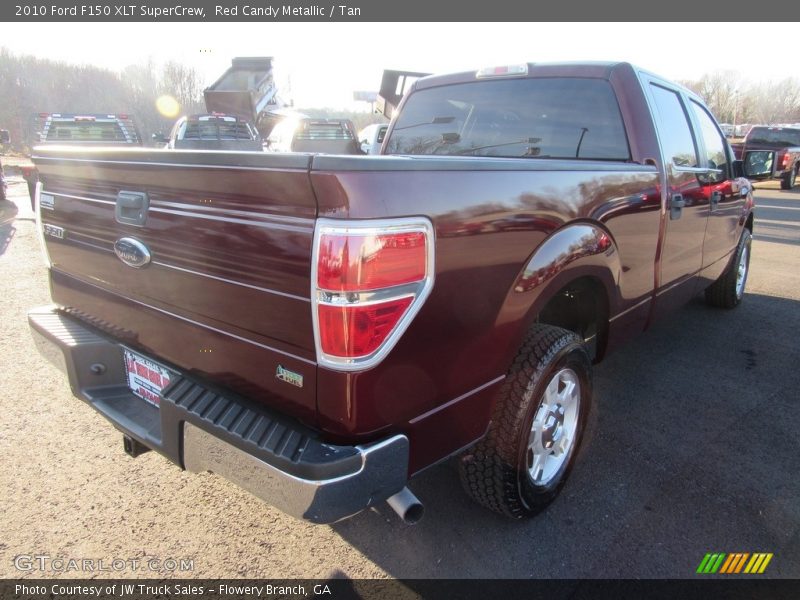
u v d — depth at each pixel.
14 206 12.14
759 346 4.82
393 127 4.29
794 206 15.54
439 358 1.87
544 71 3.54
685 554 2.39
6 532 2.40
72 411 3.42
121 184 2.21
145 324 2.30
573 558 2.36
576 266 2.43
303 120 13.38
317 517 1.67
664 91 3.67
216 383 2.07
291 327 1.72
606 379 4.12
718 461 3.08
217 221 1.84
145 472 2.86
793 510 2.69
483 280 1.96
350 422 1.68
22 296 5.66
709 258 4.48
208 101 17.16
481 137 3.81
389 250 1.62
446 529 2.52
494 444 2.32
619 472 2.96
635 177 2.90
